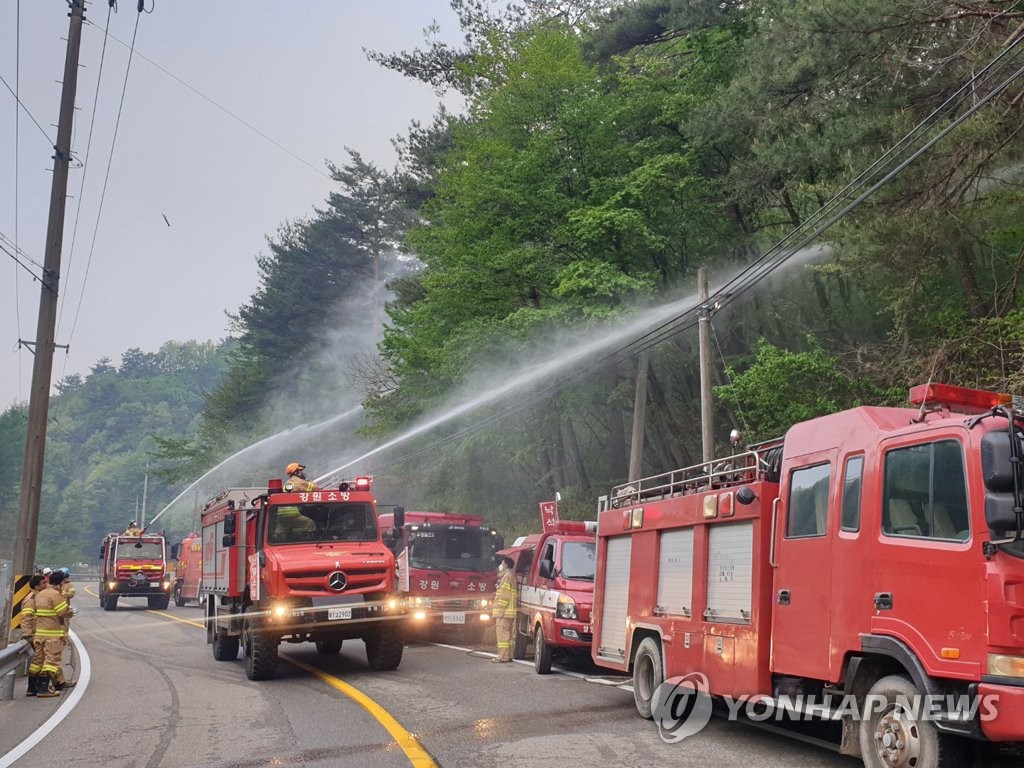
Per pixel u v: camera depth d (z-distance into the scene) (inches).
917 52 685.9
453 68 1638.8
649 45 1227.2
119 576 1470.2
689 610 407.8
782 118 799.7
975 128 603.8
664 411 1186.6
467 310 1213.1
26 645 549.3
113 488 4712.1
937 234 634.8
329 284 2561.5
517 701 482.9
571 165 1123.3
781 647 341.7
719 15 975.0
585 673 613.9
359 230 2529.5
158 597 1512.1
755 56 825.5
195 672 660.7
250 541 659.4
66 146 795.4
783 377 741.9
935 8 655.8
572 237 1085.1
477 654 746.8
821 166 780.0
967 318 729.0
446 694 512.1
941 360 673.0
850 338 965.2
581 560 621.9
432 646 832.9
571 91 1129.4
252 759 355.9
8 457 4175.7
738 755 347.3
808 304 1060.5
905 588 284.5
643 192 1026.7
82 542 4530.0
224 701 514.0
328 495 658.8
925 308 811.4
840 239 659.4
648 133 1149.1
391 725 417.4
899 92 700.0
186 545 1552.7
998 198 652.1
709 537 400.2
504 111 1153.4
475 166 1198.3
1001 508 254.7
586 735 388.2
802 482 344.8
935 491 281.4
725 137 919.7
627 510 483.8
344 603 612.7
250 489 755.4
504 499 1487.5
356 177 2514.8
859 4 665.6
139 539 1515.7
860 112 709.9
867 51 698.2
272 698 519.8
